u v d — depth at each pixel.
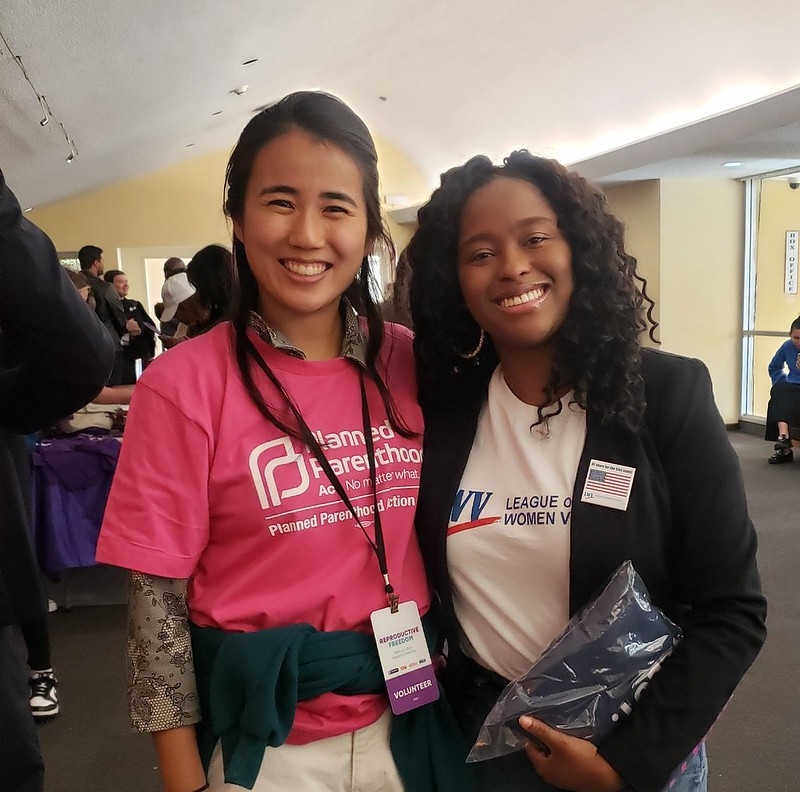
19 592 1.21
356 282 1.11
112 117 4.35
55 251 1.13
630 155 6.14
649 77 5.36
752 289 7.48
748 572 0.95
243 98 6.30
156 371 0.95
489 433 1.08
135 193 10.30
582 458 1.00
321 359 1.06
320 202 0.96
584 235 0.99
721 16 4.49
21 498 1.24
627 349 0.98
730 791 2.07
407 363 1.17
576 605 1.00
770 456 6.38
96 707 2.58
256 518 0.94
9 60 2.31
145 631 0.92
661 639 0.95
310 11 3.92
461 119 7.71
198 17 3.00
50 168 5.05
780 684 2.63
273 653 0.91
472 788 1.05
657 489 0.97
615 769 0.90
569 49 5.48
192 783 0.93
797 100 4.46
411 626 1.01
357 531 0.99
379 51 6.29
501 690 1.08
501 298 1.00
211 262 2.48
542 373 1.05
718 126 5.13
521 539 1.02
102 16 2.38
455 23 5.75
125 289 7.68
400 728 1.02
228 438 0.94
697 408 0.97
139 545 0.90
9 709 1.19
